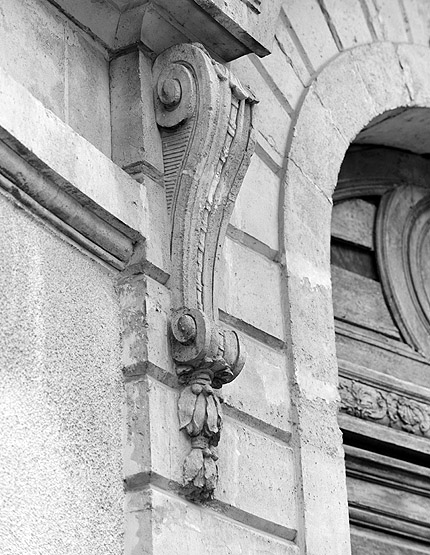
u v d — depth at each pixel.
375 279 8.41
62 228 5.74
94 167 5.84
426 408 8.10
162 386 5.89
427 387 8.23
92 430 5.60
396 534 7.64
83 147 5.81
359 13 8.10
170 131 6.29
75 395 5.56
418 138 8.59
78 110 6.10
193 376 5.95
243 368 6.43
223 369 5.95
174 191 6.21
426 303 8.49
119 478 5.66
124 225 5.94
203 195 6.17
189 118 6.24
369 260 8.45
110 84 6.36
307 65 7.61
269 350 6.68
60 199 5.67
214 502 5.96
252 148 6.33
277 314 6.80
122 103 6.30
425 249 8.71
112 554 5.51
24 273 5.47
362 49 7.96
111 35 6.38
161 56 6.39
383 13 8.28
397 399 7.99
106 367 5.78
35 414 5.32
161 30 6.39
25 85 5.81
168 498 5.71
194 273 6.09
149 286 5.98
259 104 7.15
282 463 6.47
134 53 6.37
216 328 5.95
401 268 8.48
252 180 6.93
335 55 7.81
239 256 6.67
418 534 7.71
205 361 5.90
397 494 7.74
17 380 5.27
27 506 5.15
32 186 5.56
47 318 5.52
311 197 7.26
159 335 5.94
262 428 6.46
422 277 8.59
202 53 6.27
